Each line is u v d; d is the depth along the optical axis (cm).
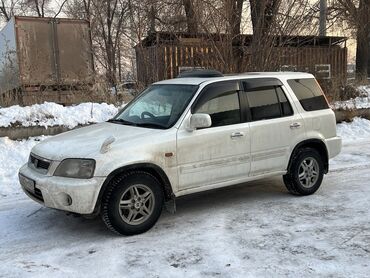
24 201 674
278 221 570
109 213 513
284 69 1477
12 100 1195
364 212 598
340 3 2169
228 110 603
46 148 555
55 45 1302
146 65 1426
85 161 506
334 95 1532
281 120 641
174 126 560
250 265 446
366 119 1341
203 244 501
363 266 439
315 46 1906
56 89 1295
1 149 891
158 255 475
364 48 2461
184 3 1377
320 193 690
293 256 465
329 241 502
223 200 668
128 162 515
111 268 448
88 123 1033
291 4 1377
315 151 678
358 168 848
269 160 631
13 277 433
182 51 1426
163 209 628
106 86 1310
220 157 585
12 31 1283
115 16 2347
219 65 1327
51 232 551
